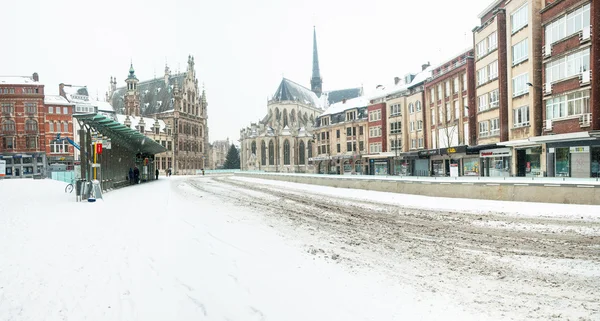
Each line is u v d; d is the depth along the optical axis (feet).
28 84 224.33
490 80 107.76
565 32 78.18
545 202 57.52
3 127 219.41
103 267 22.25
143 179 155.53
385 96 181.06
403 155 158.40
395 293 20.62
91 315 15.52
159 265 23.17
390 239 35.37
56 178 159.63
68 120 232.12
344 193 88.33
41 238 29.60
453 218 48.08
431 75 148.97
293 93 380.78
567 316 17.71
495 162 106.11
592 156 74.90
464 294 20.65
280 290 19.97
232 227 39.60
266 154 348.79
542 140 82.23
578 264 26.23
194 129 357.00
